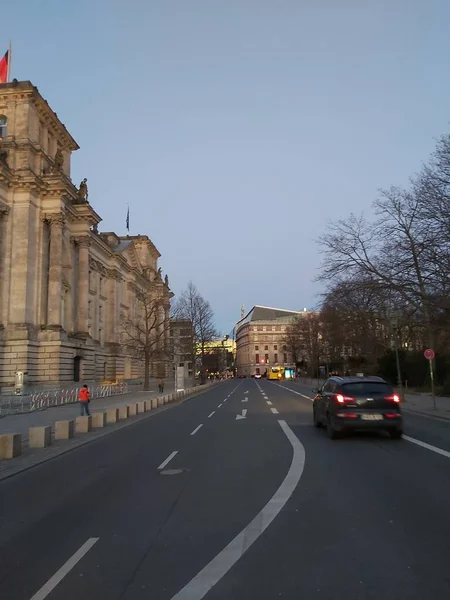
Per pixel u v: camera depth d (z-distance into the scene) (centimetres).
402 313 3108
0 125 5119
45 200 5125
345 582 474
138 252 9931
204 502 780
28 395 3306
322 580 480
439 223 2267
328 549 561
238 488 868
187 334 7744
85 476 1029
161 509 746
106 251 7100
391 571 498
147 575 499
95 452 1365
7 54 5303
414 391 4206
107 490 886
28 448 1457
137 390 5900
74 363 5453
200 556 547
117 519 701
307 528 638
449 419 2069
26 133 4994
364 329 5103
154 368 8900
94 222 6191
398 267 2559
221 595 452
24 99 5025
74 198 5559
